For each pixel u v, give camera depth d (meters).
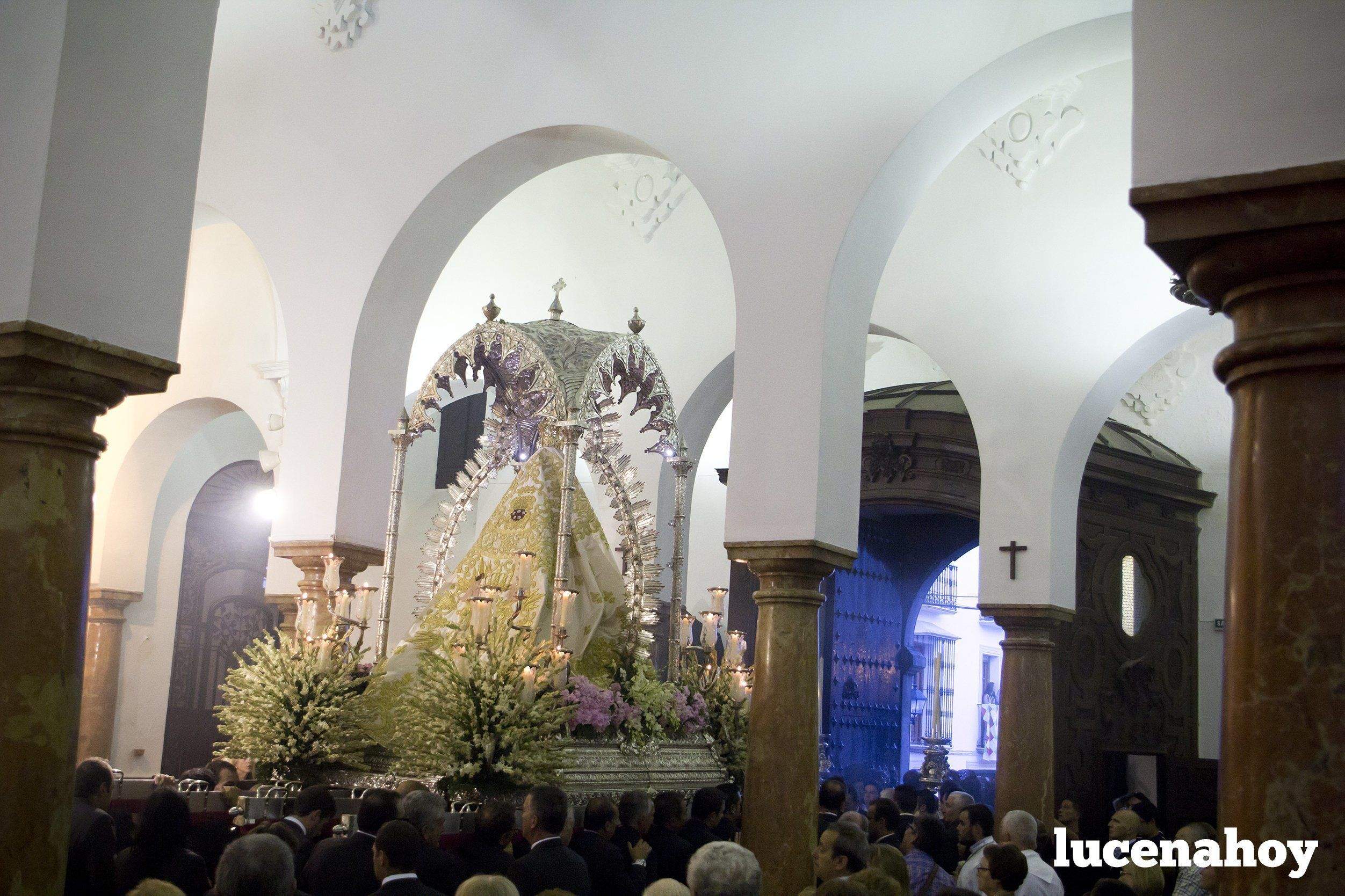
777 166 8.30
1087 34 7.32
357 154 10.12
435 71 9.80
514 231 14.60
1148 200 3.61
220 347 15.54
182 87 5.39
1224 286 3.58
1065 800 12.38
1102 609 14.65
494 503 17.59
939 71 7.80
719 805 7.49
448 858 5.55
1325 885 3.06
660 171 13.74
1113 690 14.62
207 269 15.67
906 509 15.99
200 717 17.42
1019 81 7.79
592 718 8.04
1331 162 3.35
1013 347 11.98
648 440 13.71
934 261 12.38
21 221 4.76
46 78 4.87
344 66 10.23
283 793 7.70
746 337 8.22
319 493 9.91
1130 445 15.69
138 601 16.34
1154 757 14.06
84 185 4.91
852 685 16.12
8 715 4.31
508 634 8.15
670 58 8.79
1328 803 3.10
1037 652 11.77
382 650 9.32
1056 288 11.76
